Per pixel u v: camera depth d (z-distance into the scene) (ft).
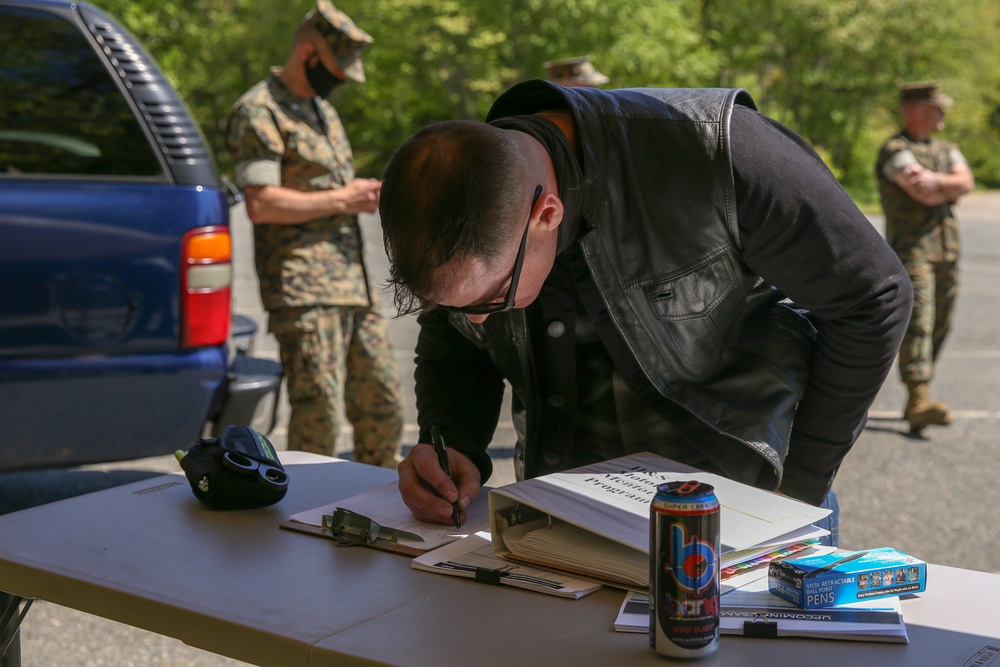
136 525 5.54
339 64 11.75
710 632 3.87
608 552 4.60
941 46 112.47
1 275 9.89
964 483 14.99
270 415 12.26
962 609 4.35
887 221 17.99
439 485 5.51
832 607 4.29
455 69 99.35
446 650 3.97
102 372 10.30
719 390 5.56
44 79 10.50
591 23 96.48
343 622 4.25
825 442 5.72
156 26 95.50
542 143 4.91
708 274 5.33
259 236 11.80
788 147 5.24
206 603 4.44
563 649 3.99
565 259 5.34
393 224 4.31
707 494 3.86
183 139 10.87
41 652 9.43
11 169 10.18
